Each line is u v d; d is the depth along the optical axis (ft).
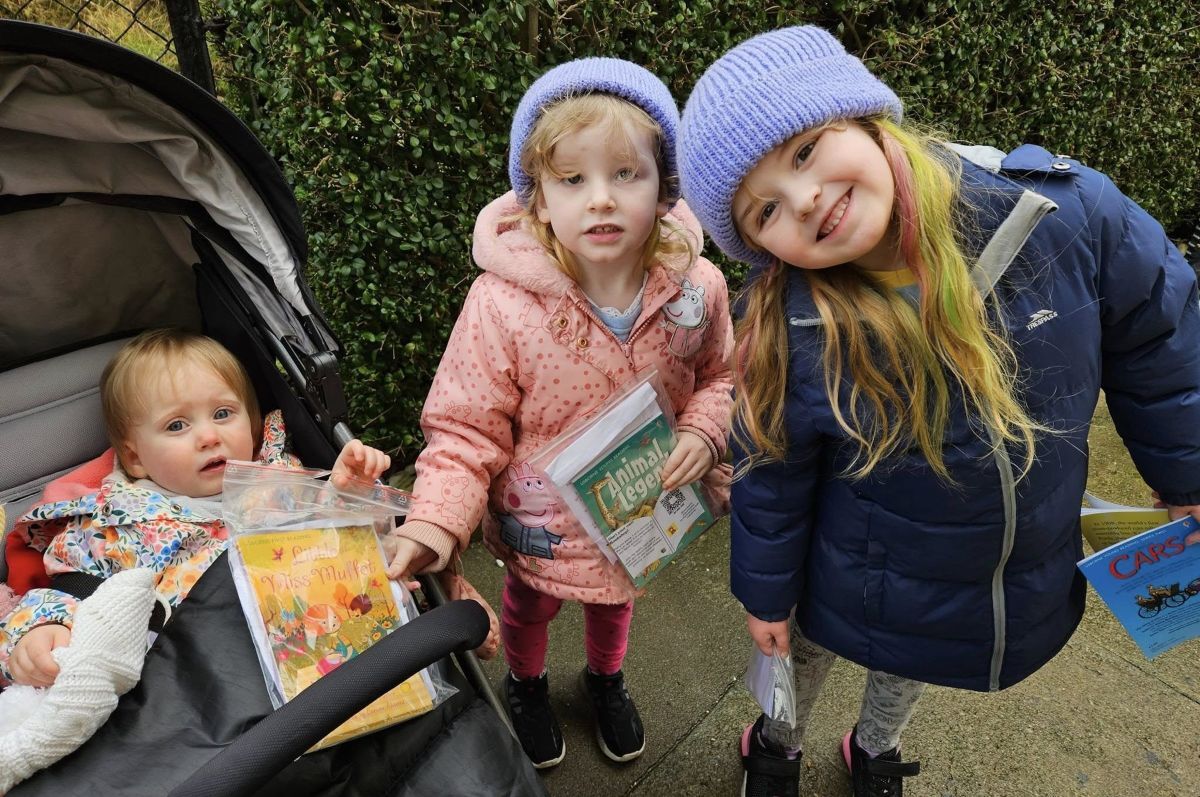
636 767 6.11
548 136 3.84
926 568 3.99
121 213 5.17
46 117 3.95
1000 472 3.60
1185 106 15.55
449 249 7.89
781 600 4.32
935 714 6.45
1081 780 5.93
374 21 6.68
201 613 3.39
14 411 5.05
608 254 4.07
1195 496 3.85
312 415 5.05
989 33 11.12
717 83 3.27
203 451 4.83
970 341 3.30
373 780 3.01
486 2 7.04
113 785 2.80
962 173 3.48
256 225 4.57
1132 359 3.78
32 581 4.71
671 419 4.72
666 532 4.70
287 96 6.76
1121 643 7.11
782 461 3.90
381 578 3.76
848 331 3.42
